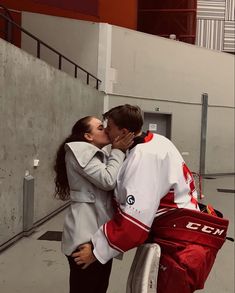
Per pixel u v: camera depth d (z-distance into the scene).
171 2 11.52
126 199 1.47
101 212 1.73
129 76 9.50
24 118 4.35
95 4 8.99
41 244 4.29
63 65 8.79
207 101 11.18
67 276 3.42
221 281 3.42
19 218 4.41
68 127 6.12
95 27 8.82
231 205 7.11
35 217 4.93
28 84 4.41
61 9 9.09
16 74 4.03
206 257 1.51
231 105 11.74
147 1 11.64
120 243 1.47
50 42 8.65
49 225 5.14
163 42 10.14
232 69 11.66
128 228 1.44
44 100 5.00
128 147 1.68
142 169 1.48
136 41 9.55
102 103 8.85
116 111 1.65
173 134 10.64
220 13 11.56
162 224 1.55
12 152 4.06
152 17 11.65
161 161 1.50
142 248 1.54
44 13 8.92
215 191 8.67
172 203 1.55
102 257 1.51
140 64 9.71
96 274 1.86
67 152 1.79
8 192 4.03
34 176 4.82
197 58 10.89
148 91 9.98
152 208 1.46
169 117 10.59
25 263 3.70
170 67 10.37
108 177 1.62
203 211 1.70
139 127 1.66
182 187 1.56
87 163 1.68
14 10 8.43
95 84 8.80
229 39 11.62
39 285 3.21
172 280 1.47
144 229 1.45
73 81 6.31
